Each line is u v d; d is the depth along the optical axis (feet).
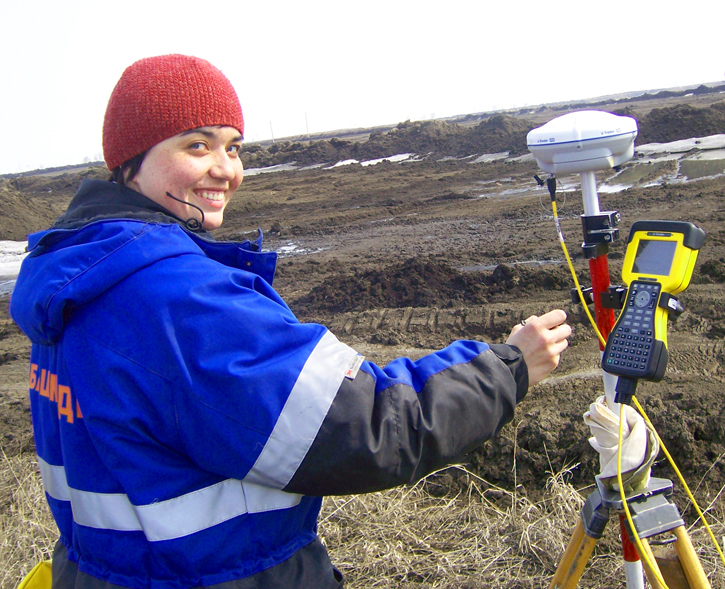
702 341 16.65
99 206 4.72
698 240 5.25
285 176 89.25
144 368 4.04
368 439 4.11
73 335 4.23
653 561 5.38
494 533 10.48
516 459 12.23
